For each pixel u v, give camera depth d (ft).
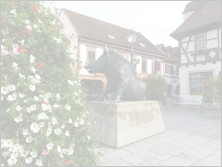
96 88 63.82
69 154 7.98
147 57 76.54
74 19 64.85
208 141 14.19
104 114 13.57
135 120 14.11
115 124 12.73
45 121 7.43
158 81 42.75
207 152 11.80
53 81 8.54
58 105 7.89
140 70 73.72
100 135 13.48
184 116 28.12
